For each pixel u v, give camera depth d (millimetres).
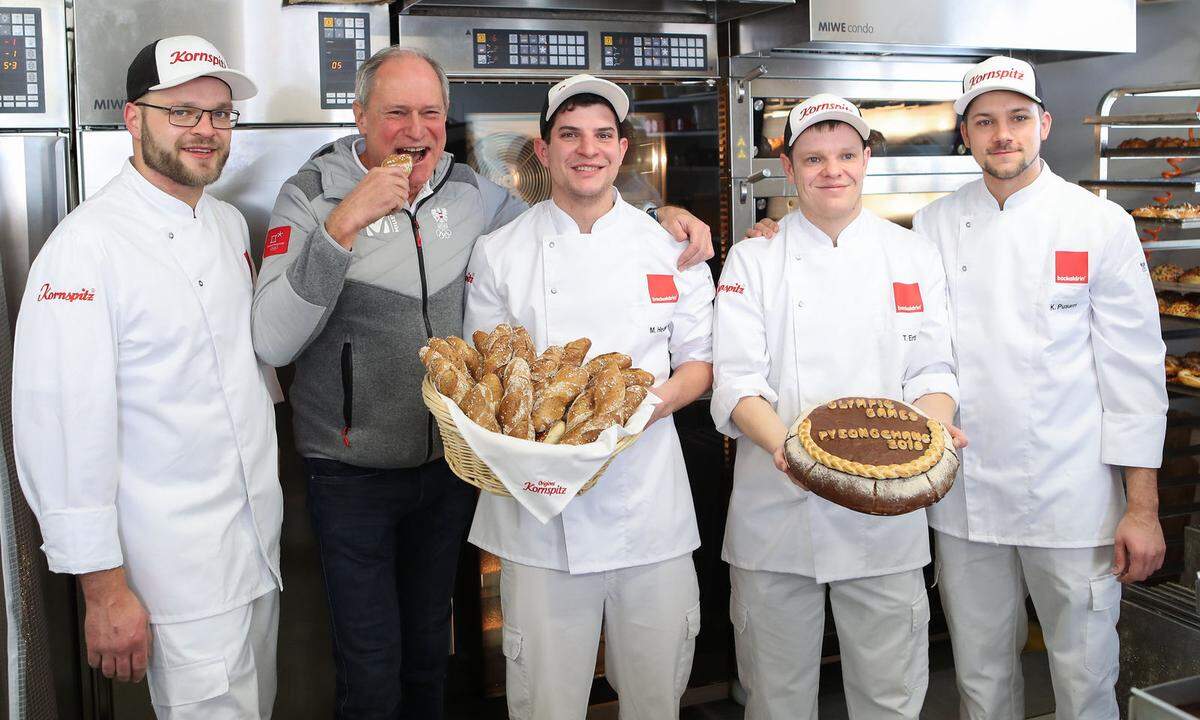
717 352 1989
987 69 1963
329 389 1928
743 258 2004
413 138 1881
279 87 2172
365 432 1922
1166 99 3393
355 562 1960
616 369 1651
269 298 1764
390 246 1909
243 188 2166
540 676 1895
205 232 1771
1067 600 2002
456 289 1977
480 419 1555
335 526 1951
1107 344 1965
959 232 2070
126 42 2068
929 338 1997
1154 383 1948
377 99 1876
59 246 1595
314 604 2314
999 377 1989
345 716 2010
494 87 2309
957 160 2750
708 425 2570
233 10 2127
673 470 1932
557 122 1824
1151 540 1947
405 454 1937
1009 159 1950
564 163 1830
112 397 1609
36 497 1601
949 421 1888
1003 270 1998
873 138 2676
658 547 1899
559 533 1857
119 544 1635
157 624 1688
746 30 2473
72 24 2062
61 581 2139
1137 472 1979
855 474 1624
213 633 1719
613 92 1825
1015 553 2072
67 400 1569
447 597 2160
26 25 2031
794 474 1715
